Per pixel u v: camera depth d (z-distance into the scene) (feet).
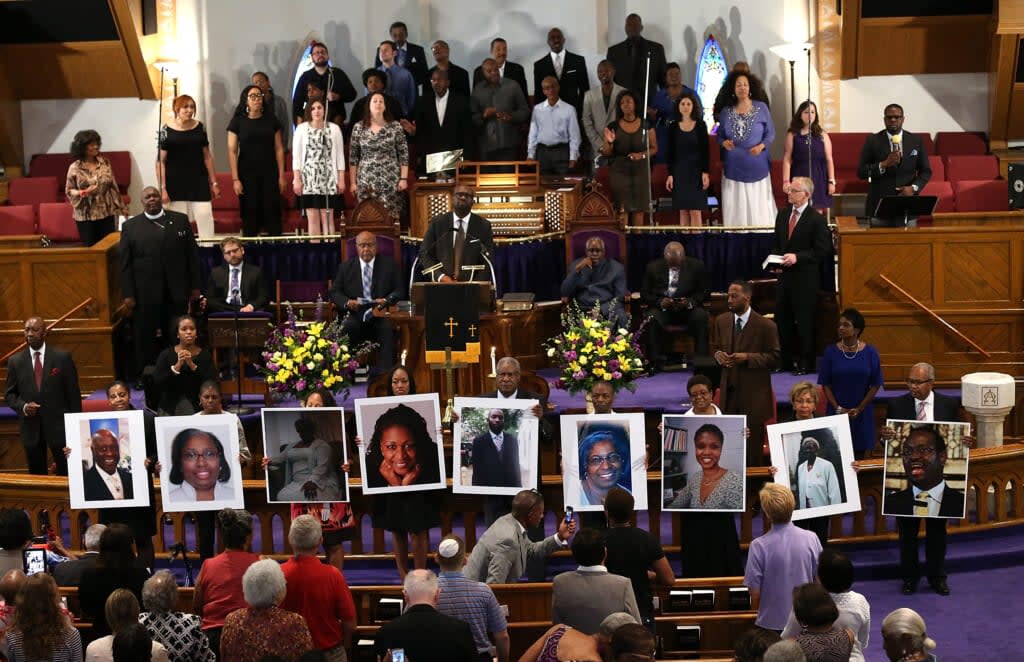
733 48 78.84
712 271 62.28
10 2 73.61
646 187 65.10
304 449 38.22
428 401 38.40
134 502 38.96
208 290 56.59
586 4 80.23
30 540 33.76
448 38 81.00
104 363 58.03
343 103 75.15
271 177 66.80
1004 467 44.27
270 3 79.77
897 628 26.40
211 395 39.29
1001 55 72.84
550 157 70.33
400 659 26.21
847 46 76.23
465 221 53.78
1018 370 54.85
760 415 44.21
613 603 29.40
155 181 78.89
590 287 56.85
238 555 31.60
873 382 44.42
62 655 28.32
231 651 28.25
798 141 65.98
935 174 73.26
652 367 57.82
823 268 59.21
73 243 69.36
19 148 78.48
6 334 57.62
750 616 32.94
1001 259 54.85
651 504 42.55
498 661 30.07
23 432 47.85
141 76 77.41
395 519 39.45
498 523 34.53
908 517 40.34
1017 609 39.60
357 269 56.34
